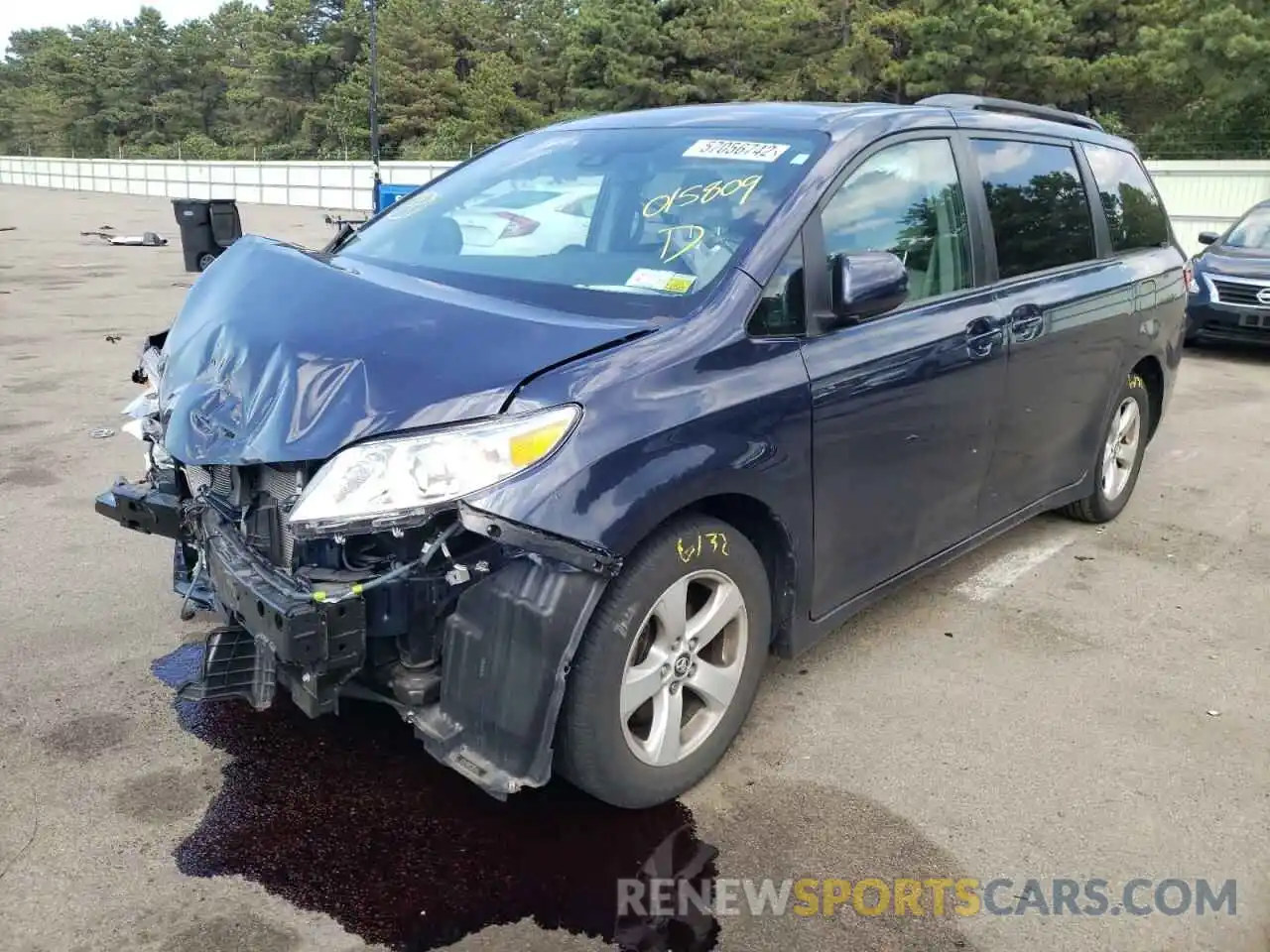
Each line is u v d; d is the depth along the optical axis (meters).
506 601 2.63
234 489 2.99
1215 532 5.67
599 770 2.84
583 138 4.09
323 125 59.91
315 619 2.52
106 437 6.85
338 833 2.95
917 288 3.80
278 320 3.04
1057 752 3.47
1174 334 5.76
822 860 2.91
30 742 3.33
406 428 2.61
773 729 3.56
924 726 3.61
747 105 4.02
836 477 3.38
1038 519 5.83
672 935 2.61
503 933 2.59
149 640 4.02
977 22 28.66
